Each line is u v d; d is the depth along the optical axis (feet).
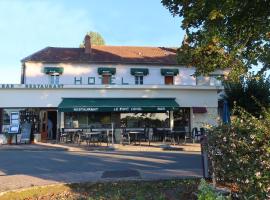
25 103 112.16
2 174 48.26
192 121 118.52
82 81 130.31
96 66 131.54
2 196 31.04
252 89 126.11
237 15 45.68
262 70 52.08
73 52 140.26
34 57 130.00
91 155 72.13
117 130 112.16
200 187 21.01
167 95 117.91
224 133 23.43
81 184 35.78
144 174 44.57
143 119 116.67
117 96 115.34
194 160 61.82
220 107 132.36
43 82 128.26
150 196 30.04
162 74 133.80
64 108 107.34
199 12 45.78
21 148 91.91
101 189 33.94
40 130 114.52
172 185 34.68
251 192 20.58
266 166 19.52
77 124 114.32
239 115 24.18
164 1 51.52
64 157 68.49
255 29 47.73
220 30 47.14
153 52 146.92
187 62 54.34
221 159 23.97
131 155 71.87
